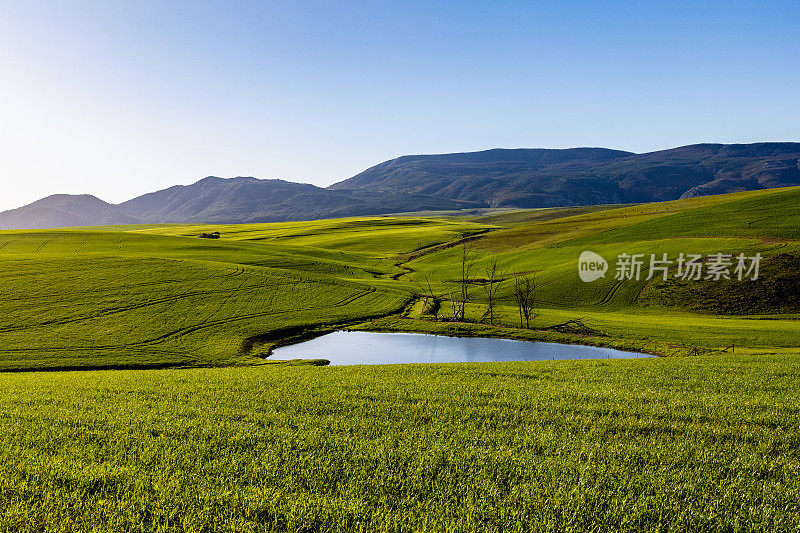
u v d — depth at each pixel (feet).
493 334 195.72
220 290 246.88
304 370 94.53
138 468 31.71
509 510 26.45
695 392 66.08
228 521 24.68
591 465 33.81
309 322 207.10
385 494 28.78
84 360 145.59
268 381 73.82
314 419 46.91
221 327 192.03
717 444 40.88
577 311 248.52
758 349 159.63
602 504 27.86
